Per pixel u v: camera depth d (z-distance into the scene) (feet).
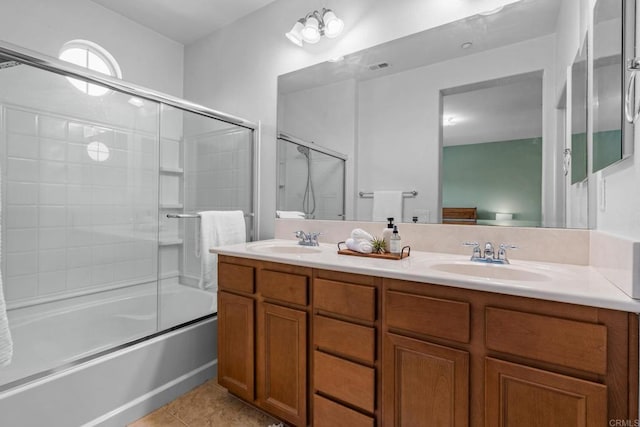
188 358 6.15
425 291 3.59
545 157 4.66
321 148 6.87
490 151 5.07
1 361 3.74
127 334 6.78
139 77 8.61
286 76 7.44
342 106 6.58
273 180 7.70
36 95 5.97
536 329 2.93
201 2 7.71
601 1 3.55
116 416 4.95
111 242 7.24
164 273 7.36
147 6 7.87
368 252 5.03
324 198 6.81
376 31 6.16
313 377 4.49
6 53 4.72
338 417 4.15
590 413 2.68
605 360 2.64
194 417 5.28
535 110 4.74
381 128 6.11
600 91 3.59
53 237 6.48
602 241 3.56
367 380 3.91
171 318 7.09
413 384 3.63
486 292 3.22
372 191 6.20
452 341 3.40
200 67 9.22
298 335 4.60
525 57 4.82
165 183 7.28
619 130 3.08
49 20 6.99
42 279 6.33
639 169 2.76
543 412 2.89
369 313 3.93
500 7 4.98
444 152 5.46
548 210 4.63
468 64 5.26
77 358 4.78
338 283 4.22
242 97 8.27
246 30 8.20
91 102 6.59
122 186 7.27
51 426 4.31
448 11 5.41
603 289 2.88
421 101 5.68
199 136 7.48
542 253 4.61
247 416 5.31
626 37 2.99
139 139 7.22
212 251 5.72
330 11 6.43
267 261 5.03
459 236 5.27
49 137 6.31
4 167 5.81
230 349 5.46
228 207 7.80
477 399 3.25
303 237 6.47
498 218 4.98
